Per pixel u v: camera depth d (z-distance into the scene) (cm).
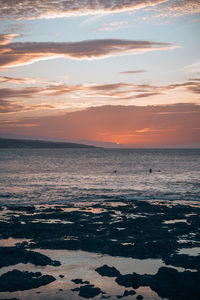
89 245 1678
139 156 19138
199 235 1850
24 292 1160
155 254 1552
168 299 1108
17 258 1472
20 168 8606
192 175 6519
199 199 3525
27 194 3831
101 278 1284
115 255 1546
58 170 7931
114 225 2123
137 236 1858
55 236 1862
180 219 2367
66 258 1514
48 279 1245
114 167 9119
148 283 1213
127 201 3294
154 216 2422
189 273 1221
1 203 3216
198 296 1092
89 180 5538
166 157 17250
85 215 2495
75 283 1234
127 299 1111
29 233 1934
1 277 1239
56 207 2938
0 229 2014
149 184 4959
